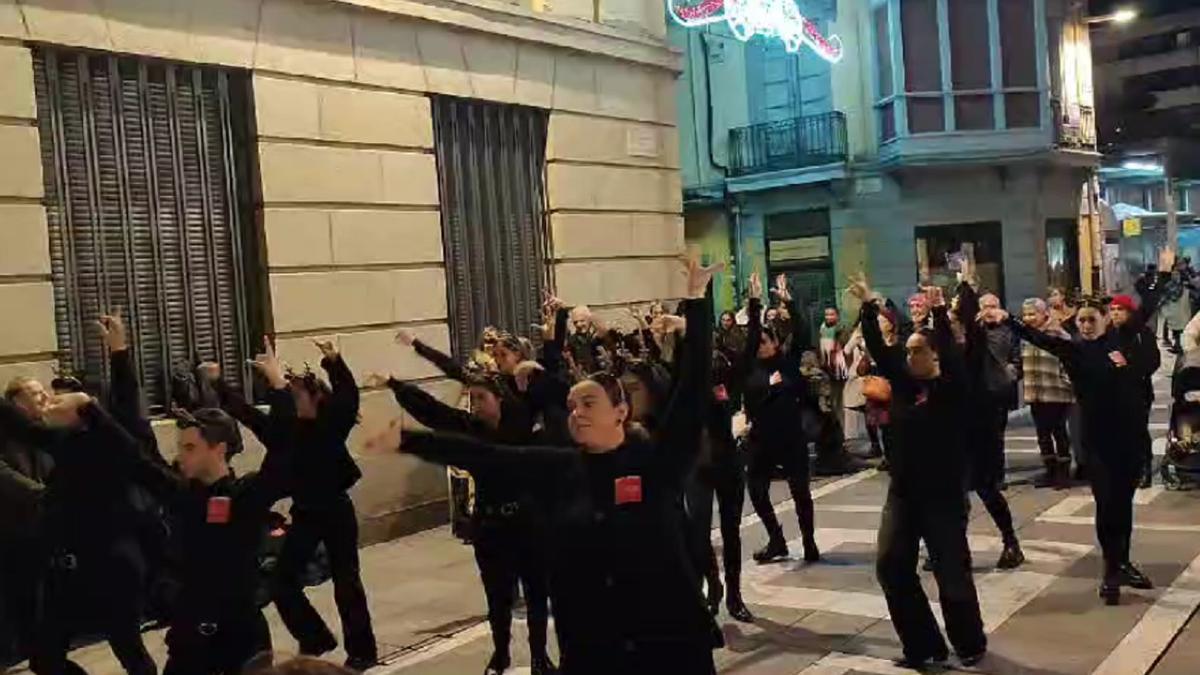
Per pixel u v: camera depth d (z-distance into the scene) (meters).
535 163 12.73
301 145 10.19
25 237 8.26
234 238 9.80
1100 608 7.01
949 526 6.10
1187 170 36.22
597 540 3.74
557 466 3.92
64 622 5.45
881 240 20.89
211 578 4.95
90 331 8.76
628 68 13.86
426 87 11.32
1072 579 7.67
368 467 10.38
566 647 3.82
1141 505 9.94
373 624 7.60
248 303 9.89
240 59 9.74
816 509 10.70
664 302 14.07
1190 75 40.56
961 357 6.15
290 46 10.13
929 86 20.20
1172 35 40.62
